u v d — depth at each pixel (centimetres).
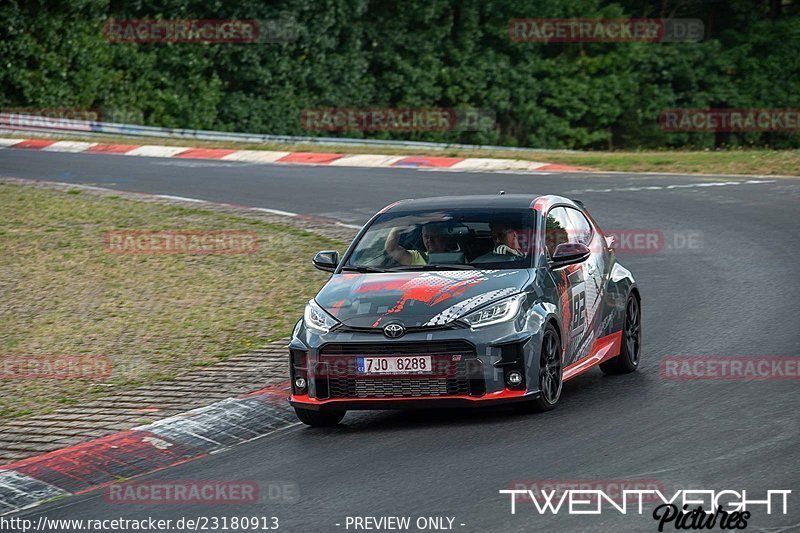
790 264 4978
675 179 8000
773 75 19862
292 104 16312
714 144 19512
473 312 2816
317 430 2938
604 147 19338
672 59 19212
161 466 2684
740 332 3750
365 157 9788
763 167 8456
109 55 14338
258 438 2898
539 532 1958
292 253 5616
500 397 2777
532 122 18362
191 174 8838
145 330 4256
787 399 2822
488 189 7594
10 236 6194
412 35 17612
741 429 2556
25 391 3516
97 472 2644
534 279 2962
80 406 3266
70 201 7350
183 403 3219
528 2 18238
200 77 15425
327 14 16462
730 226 6044
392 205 3400
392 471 2431
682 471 2255
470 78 17912
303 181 8300
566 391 3158
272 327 4200
